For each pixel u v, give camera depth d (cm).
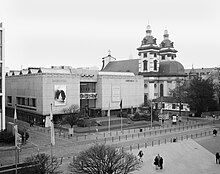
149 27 15088
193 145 6706
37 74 9788
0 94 7631
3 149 5997
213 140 7325
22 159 5244
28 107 10362
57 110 9819
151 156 5638
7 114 12294
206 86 11944
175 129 8912
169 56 16250
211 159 5481
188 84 14375
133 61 15675
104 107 11388
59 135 7694
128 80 12194
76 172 3697
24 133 6762
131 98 12325
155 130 8688
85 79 11125
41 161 3962
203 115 12369
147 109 11894
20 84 10994
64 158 5334
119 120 10181
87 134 7888
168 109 13512
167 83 14500
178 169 4809
